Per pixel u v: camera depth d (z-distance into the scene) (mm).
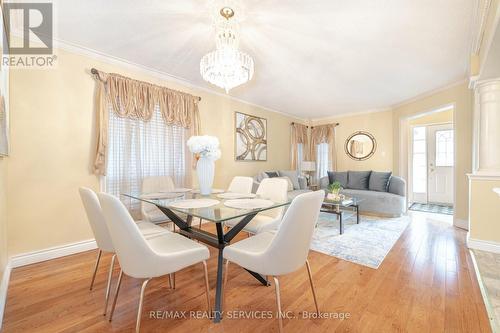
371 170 5270
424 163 5820
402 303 1659
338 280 1990
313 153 6320
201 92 3850
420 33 2264
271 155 5406
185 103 3473
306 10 1922
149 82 3160
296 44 2469
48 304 1647
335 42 2430
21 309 1589
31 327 1420
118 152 2838
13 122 2193
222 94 4188
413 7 1885
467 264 2270
